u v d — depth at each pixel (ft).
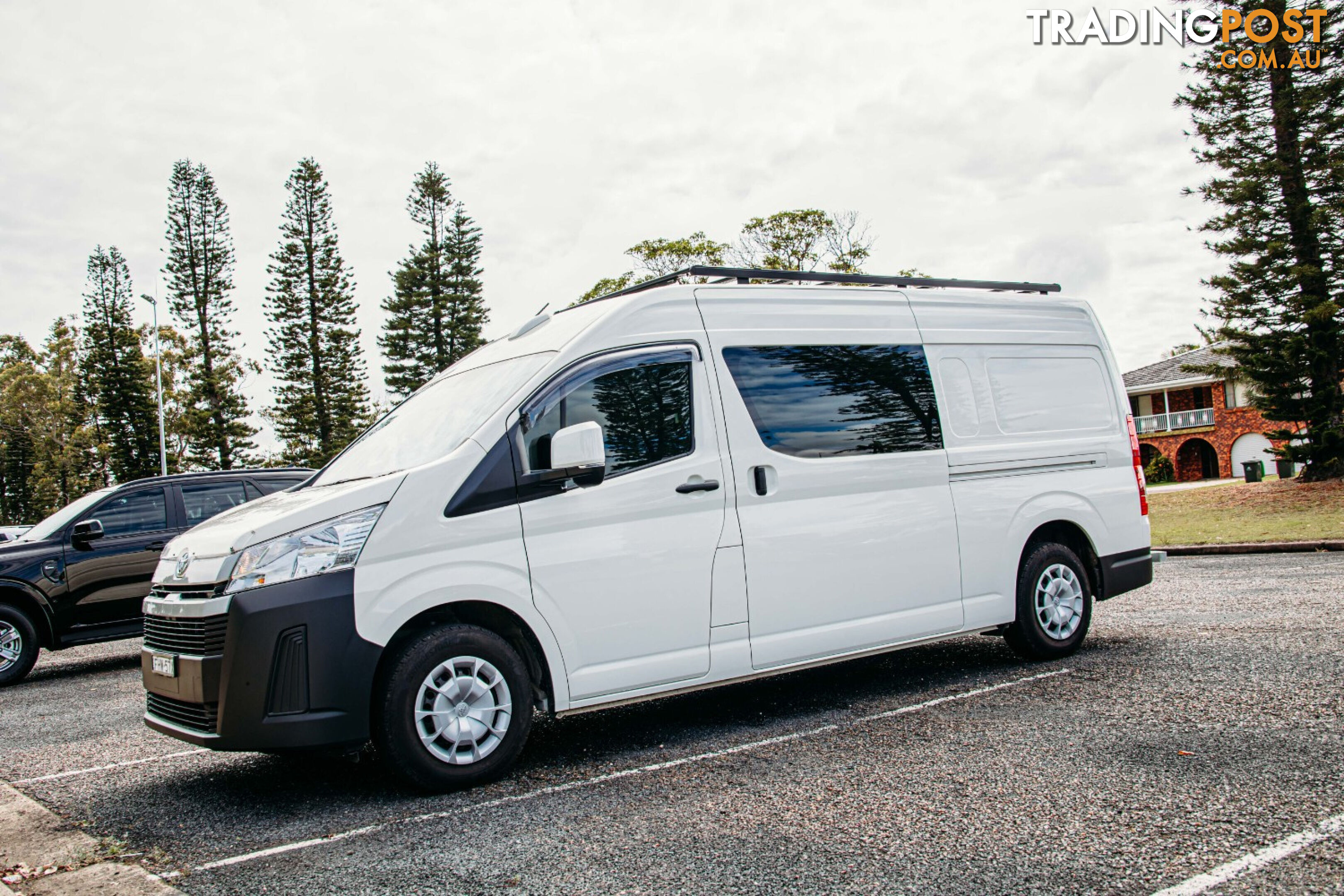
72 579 29.25
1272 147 73.82
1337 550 42.37
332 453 154.10
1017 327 20.83
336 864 10.95
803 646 16.62
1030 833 10.62
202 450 158.40
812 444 17.10
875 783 12.76
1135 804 11.29
